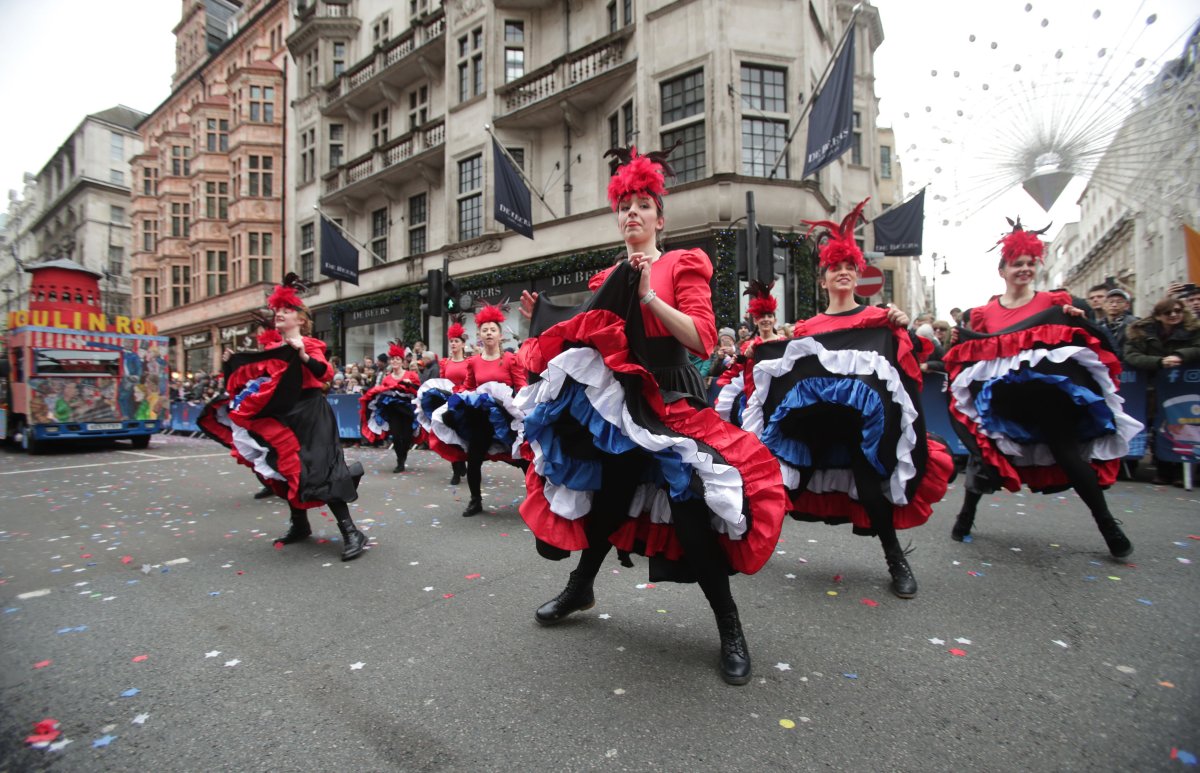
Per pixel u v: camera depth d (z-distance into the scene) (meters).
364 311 22.08
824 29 15.31
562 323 2.24
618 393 2.19
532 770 1.74
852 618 2.83
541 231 16.38
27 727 2.02
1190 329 5.84
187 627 2.89
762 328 4.70
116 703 2.17
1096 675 2.24
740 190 12.98
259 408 3.89
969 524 4.08
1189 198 4.30
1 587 3.54
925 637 2.61
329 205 24.08
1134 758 1.75
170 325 34.69
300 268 25.88
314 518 5.35
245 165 28.56
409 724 2.00
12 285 64.94
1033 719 1.96
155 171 40.53
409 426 8.27
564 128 16.75
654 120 14.23
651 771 1.73
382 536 4.61
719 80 13.19
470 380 5.37
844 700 2.10
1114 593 3.05
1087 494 3.57
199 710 2.12
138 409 12.48
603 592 3.25
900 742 1.85
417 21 20.47
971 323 4.13
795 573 3.51
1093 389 3.62
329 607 3.12
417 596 3.25
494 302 17.06
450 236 18.97
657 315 2.19
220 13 37.03
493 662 2.43
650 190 2.41
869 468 3.14
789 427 3.37
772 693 2.16
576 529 2.54
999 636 2.60
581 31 16.78
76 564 4.02
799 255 13.19
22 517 5.61
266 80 28.81
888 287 31.34
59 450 12.30
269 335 4.61
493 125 17.38
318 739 1.92
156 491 7.00
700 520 2.24
